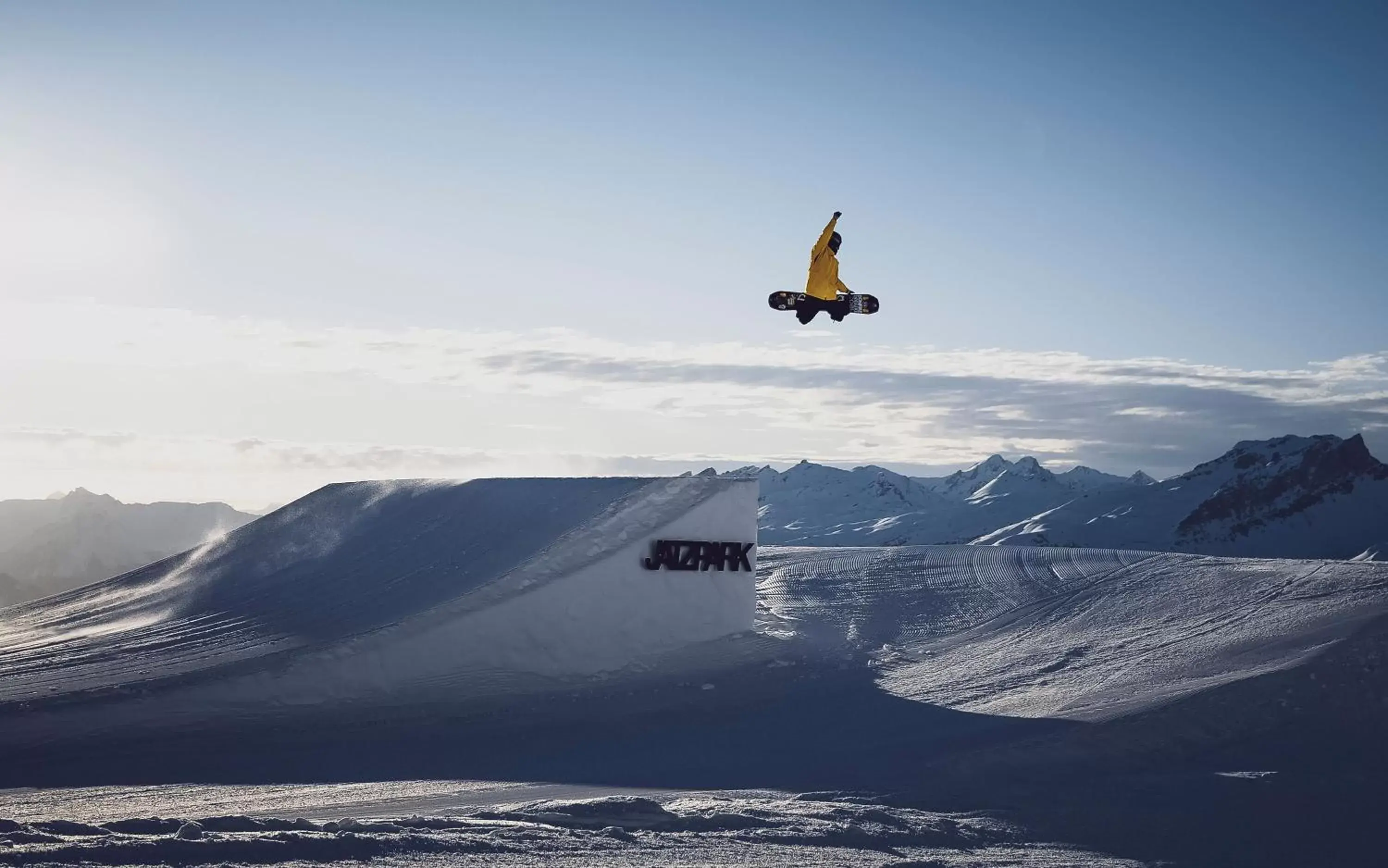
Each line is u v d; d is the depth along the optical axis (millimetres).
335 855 14984
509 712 33781
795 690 36375
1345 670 30828
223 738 30172
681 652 40000
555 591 38656
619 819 19078
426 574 44688
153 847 14438
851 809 21047
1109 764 26391
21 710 32156
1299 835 20938
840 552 79188
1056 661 38062
